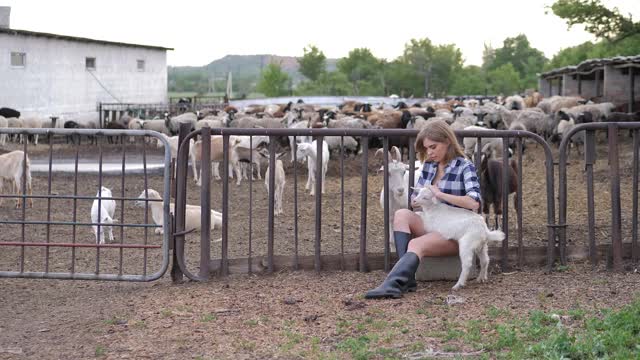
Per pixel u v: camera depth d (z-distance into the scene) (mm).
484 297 6141
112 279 7051
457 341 5070
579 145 20703
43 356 5145
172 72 162000
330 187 14656
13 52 30750
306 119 24844
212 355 5027
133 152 24562
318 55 98062
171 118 27688
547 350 4652
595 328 5082
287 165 18156
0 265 8242
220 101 52125
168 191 7008
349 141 19188
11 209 12242
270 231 7191
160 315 5988
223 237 7207
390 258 7215
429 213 6359
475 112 27188
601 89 41406
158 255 8805
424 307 5910
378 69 103250
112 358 5043
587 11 26000
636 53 35250
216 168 16234
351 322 5613
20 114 30734
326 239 9281
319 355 4934
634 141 7121
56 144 27594
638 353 4438
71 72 34500
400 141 18484
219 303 6266
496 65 132000
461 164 6410
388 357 4781
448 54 103312
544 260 7309
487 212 9328
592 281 6559
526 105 37969
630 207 11000
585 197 12148
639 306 5359
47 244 7035
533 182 14414
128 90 39188
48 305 6586
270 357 4949
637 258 7254
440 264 6781
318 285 6734
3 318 6160
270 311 5980
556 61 86625
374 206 12039
